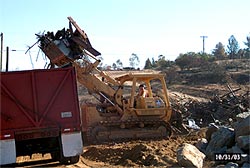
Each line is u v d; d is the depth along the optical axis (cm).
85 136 2188
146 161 1496
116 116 2261
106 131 2198
